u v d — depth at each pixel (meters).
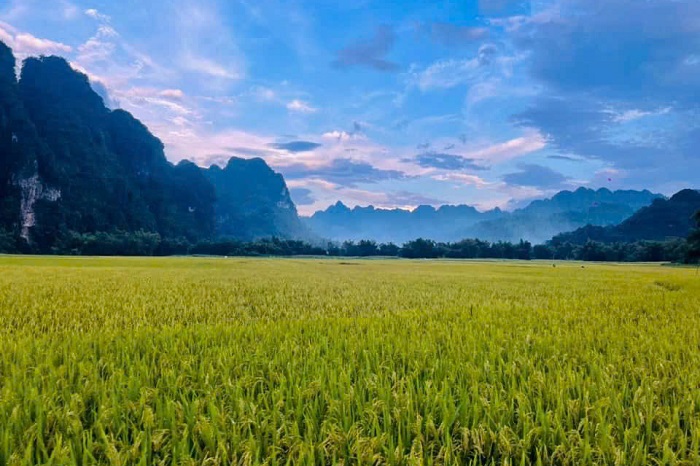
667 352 6.07
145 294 15.05
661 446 3.16
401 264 75.62
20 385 4.04
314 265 61.84
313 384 4.05
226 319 9.78
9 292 15.00
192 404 3.53
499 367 4.78
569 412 3.60
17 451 2.92
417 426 3.24
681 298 14.59
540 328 8.02
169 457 2.99
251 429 3.34
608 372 4.84
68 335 6.97
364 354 5.32
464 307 12.05
